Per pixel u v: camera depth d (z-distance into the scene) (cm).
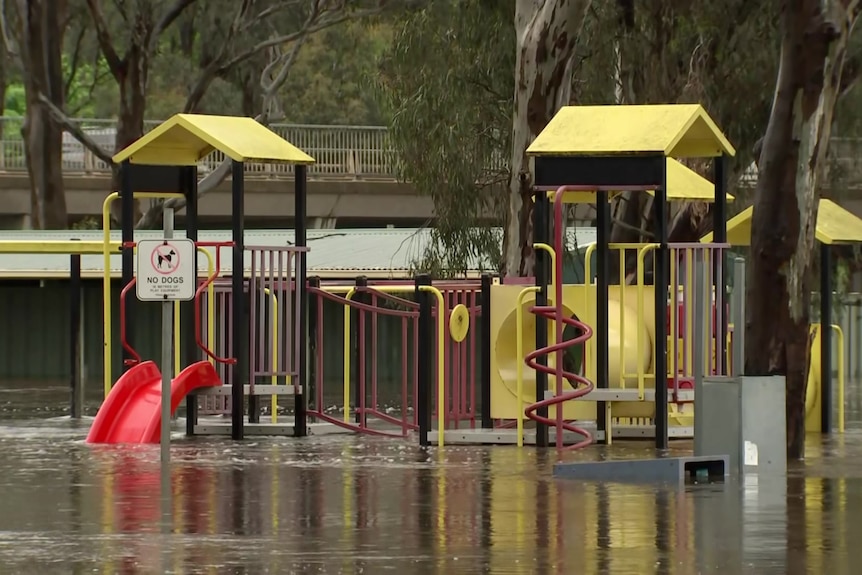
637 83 12162
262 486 5822
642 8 12006
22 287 15400
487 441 7644
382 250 14638
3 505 5269
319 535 4603
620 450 7344
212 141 7875
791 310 7212
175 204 16862
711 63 11894
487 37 12000
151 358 15088
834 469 6581
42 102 17388
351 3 16250
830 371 8869
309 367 11625
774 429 6425
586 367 7844
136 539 4519
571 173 7319
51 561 4131
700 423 6431
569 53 10231
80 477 6116
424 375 7606
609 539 4522
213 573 3950
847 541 4475
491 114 12150
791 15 7206
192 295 6450
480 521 4897
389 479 6078
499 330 7919
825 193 12350
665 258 7338
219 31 18738
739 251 12875
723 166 7819
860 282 18512
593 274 12925
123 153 8206
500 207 12344
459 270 12338
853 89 12225
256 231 14912
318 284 8444
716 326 7906
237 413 7925
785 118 7219
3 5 17700
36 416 10031
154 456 6975
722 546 4384
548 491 5688
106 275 8675
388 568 4025
